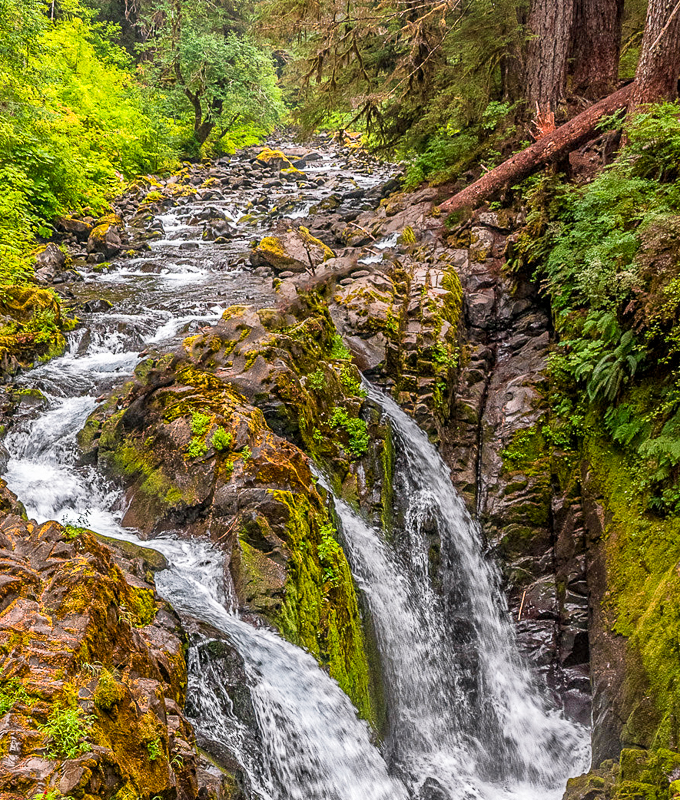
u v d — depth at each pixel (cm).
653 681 579
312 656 528
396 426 828
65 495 643
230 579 533
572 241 930
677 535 661
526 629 786
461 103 1407
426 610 739
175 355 738
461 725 710
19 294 946
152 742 323
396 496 793
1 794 251
